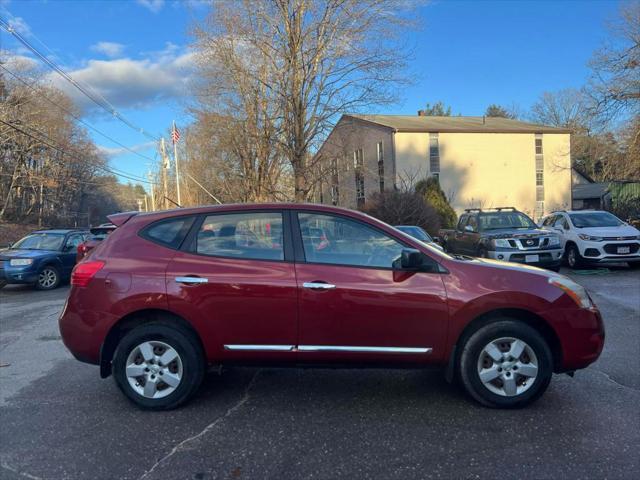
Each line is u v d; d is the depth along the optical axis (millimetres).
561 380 4742
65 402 4383
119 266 4141
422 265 4055
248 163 27375
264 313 4020
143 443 3568
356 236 4195
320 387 4672
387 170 35688
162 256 4168
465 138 36000
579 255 12812
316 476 3104
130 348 4105
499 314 4109
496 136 36625
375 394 4477
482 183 36438
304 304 3994
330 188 24672
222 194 36594
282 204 4324
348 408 4164
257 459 3322
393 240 4176
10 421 3977
